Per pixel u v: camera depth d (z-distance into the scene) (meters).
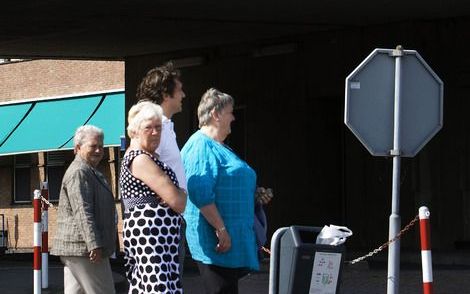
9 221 44.91
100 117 39.66
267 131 26.58
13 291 16.53
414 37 23.52
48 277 18.41
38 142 41.56
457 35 23.34
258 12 22.05
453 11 22.19
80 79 41.28
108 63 40.03
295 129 25.92
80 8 21.44
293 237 8.78
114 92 39.81
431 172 23.53
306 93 25.64
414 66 10.61
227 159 9.10
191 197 8.95
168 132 8.89
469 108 23.47
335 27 24.42
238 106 27.34
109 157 40.28
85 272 10.39
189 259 23.19
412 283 17.34
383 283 17.41
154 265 8.23
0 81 44.84
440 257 21.62
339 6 21.20
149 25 24.05
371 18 23.00
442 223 23.50
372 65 10.49
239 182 9.09
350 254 22.84
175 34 25.53
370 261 21.92
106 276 10.48
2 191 45.31
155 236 8.24
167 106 9.13
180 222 8.45
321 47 25.25
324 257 8.84
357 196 24.80
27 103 43.53
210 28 24.53
